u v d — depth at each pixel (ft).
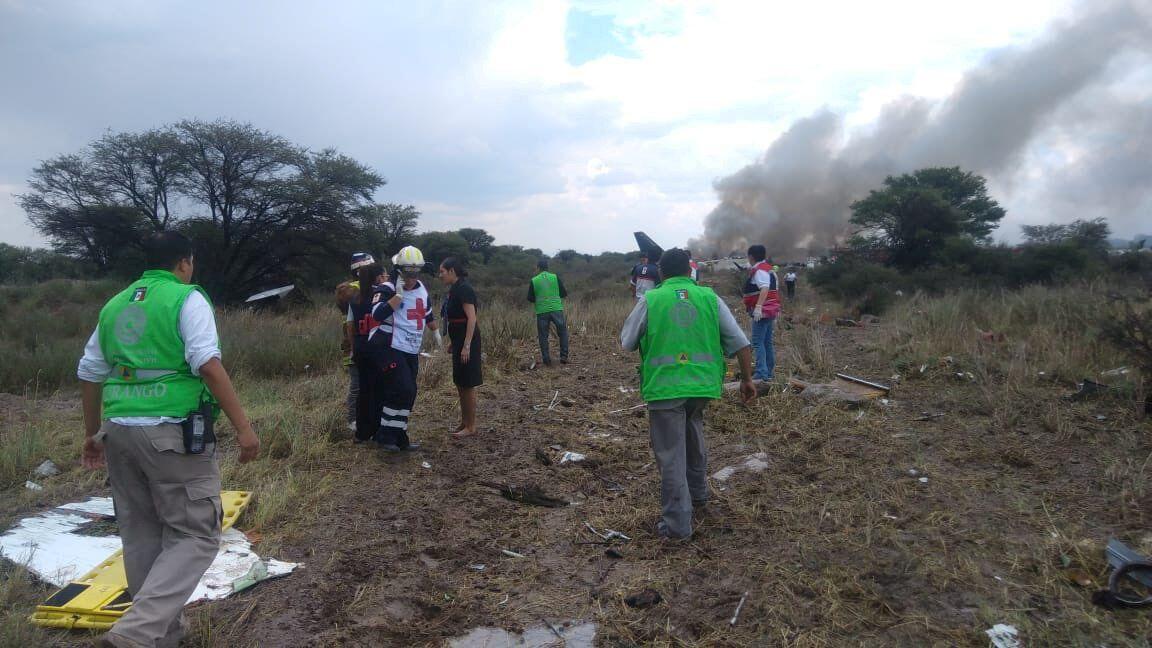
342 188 84.33
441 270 22.00
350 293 22.08
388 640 11.21
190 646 10.68
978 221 159.74
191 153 78.64
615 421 23.73
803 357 31.09
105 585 11.76
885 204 111.96
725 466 18.29
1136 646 9.79
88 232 81.61
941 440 18.47
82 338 42.11
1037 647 10.12
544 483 18.04
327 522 15.34
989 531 13.42
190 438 9.95
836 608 11.41
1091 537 12.86
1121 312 25.22
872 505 14.98
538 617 11.86
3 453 18.48
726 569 13.00
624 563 13.65
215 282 80.94
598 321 46.91
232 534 14.56
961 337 29.50
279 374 32.12
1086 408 19.56
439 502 16.84
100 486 17.35
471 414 22.20
